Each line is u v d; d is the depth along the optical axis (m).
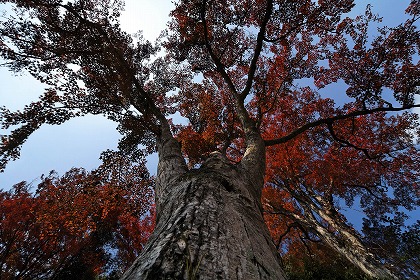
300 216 13.66
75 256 13.92
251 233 1.86
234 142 15.16
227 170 3.18
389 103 9.00
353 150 15.77
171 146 5.43
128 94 8.09
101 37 8.21
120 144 9.22
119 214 13.75
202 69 11.75
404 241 11.11
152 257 1.27
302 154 15.55
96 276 16.19
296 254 14.86
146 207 9.82
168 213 2.12
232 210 2.10
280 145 15.23
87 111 7.65
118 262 16.61
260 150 5.02
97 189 9.17
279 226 16.25
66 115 7.52
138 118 7.28
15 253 12.14
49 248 12.52
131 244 16.39
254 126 6.46
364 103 9.79
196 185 2.50
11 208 11.80
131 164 9.38
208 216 1.80
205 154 10.95
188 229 1.55
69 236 12.82
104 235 14.81
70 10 8.02
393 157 15.17
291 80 12.24
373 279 8.12
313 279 9.44
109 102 7.73
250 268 1.32
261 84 12.25
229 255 1.35
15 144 7.26
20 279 11.80
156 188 3.80
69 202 9.31
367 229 13.42
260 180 3.92
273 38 10.45
